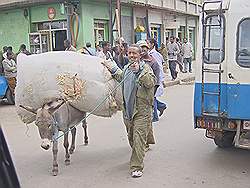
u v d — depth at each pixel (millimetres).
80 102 5793
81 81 5719
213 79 5629
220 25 5516
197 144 7102
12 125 9602
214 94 5625
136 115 5500
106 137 7867
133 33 22359
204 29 5699
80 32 18656
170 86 17281
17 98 5836
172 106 11422
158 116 9406
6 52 13523
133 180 5379
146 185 5176
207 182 5195
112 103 5918
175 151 6680
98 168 5969
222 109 5574
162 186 5113
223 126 5645
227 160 6125
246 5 5352
